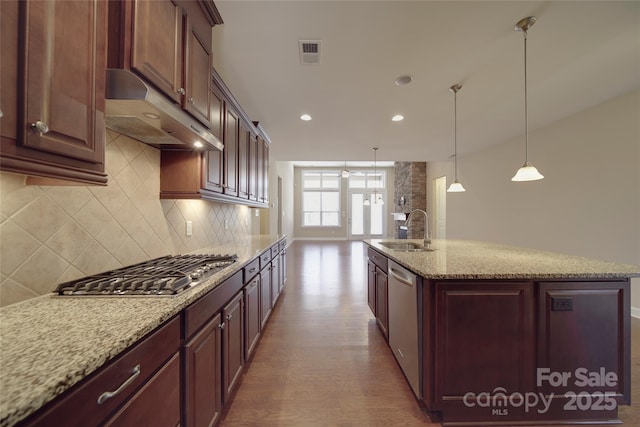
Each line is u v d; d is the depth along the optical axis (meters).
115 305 0.94
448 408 1.42
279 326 2.64
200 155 1.79
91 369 0.60
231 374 1.54
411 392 1.69
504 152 4.46
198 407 1.13
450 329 1.40
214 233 2.61
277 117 3.21
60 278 1.10
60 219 1.10
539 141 3.74
